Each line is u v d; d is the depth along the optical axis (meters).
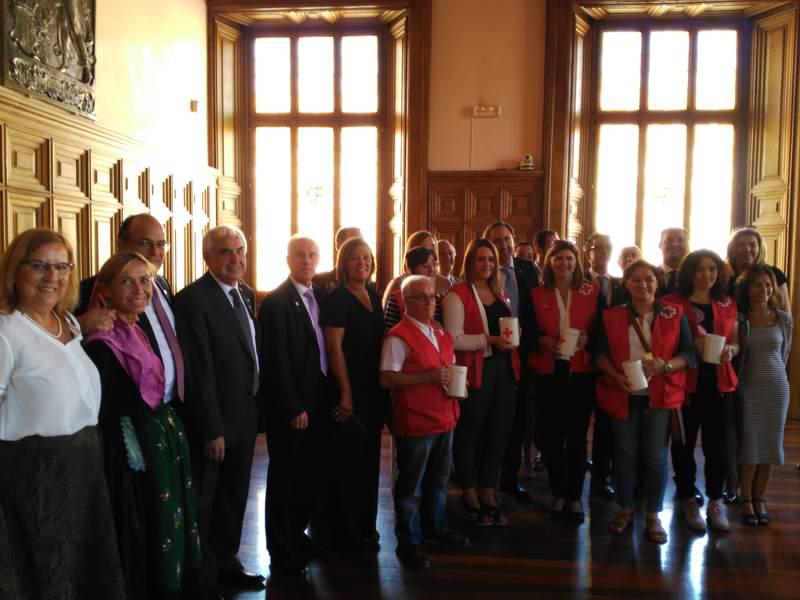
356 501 2.85
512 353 3.19
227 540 2.50
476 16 5.91
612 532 3.14
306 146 6.49
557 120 5.84
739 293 3.28
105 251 4.23
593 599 2.50
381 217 6.43
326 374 2.76
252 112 6.50
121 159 4.38
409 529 2.79
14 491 1.66
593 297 3.25
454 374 2.68
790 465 4.30
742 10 5.82
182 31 5.49
